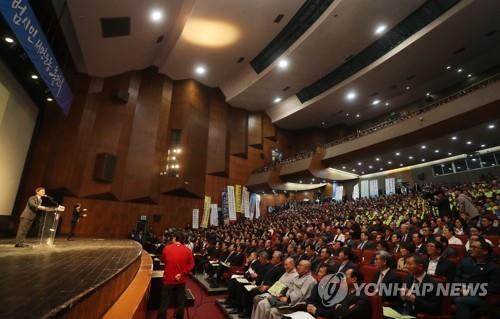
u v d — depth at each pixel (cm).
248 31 1511
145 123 1538
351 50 1588
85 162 1280
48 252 443
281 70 1761
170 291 380
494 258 351
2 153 866
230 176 2028
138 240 1236
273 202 2358
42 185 1128
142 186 1451
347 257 435
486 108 1095
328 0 1380
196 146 1761
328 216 1398
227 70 1866
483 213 749
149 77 1638
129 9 1089
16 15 510
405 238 622
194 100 1825
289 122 2383
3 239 744
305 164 1934
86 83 1348
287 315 321
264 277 469
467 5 1167
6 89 827
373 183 2098
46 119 1172
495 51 1482
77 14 1009
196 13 1352
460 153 1789
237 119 2197
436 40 1375
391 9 1305
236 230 1266
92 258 378
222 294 629
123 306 244
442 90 1869
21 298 153
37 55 615
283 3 1345
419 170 2058
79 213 937
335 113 2225
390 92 1888
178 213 1617
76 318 164
